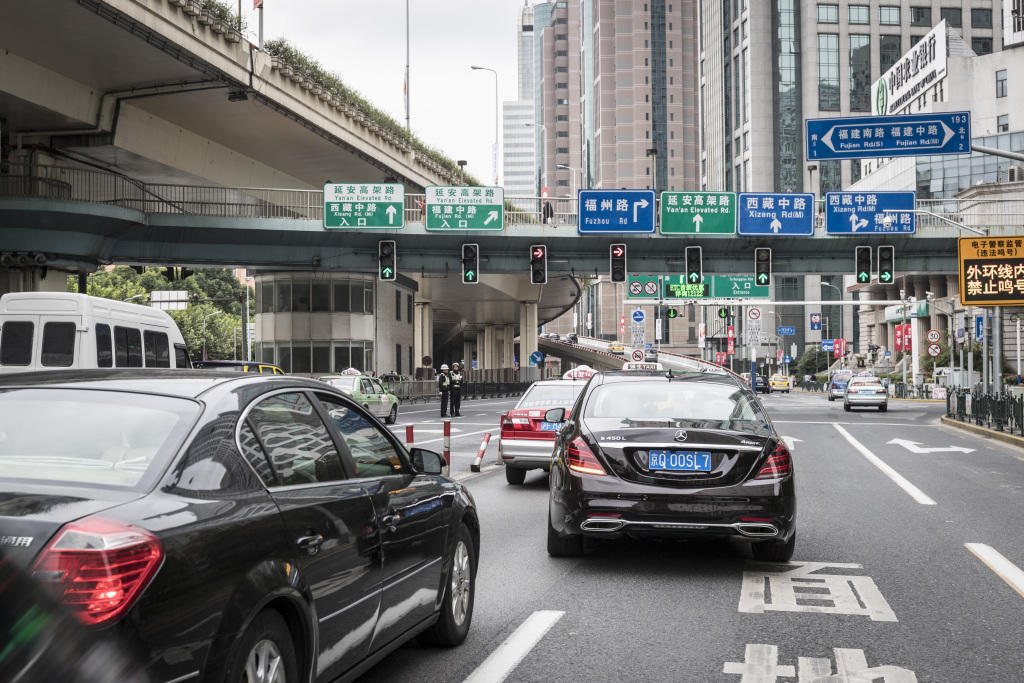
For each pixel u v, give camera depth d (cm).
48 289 3250
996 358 2939
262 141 4016
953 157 8212
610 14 19075
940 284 8225
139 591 263
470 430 2669
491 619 602
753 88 13612
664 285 5725
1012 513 1085
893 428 2872
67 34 2733
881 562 793
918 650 532
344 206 3750
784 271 4059
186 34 2878
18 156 3225
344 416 456
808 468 1631
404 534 451
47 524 261
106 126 3281
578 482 724
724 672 491
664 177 18662
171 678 272
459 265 3991
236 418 354
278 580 325
